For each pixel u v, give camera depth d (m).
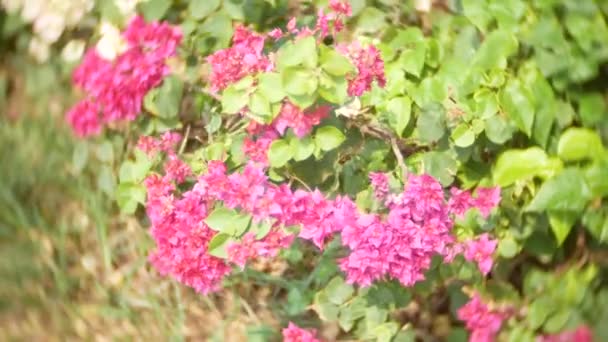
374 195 1.50
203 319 1.77
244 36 1.48
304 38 1.42
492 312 1.55
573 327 1.56
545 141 1.50
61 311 1.80
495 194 1.50
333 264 1.66
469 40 1.57
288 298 1.73
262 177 1.47
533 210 1.47
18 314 1.80
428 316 1.71
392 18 1.67
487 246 1.53
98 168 1.85
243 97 1.43
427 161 1.54
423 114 1.51
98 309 1.80
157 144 1.64
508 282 1.65
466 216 1.54
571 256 1.62
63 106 1.91
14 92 1.96
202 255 1.53
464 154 1.54
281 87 1.42
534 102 1.49
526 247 1.61
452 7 1.66
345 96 1.42
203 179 1.50
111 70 1.53
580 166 1.48
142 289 1.80
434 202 1.46
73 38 1.90
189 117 1.73
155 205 1.54
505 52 1.50
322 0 1.62
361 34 1.63
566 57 1.51
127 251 1.83
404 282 1.48
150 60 1.53
